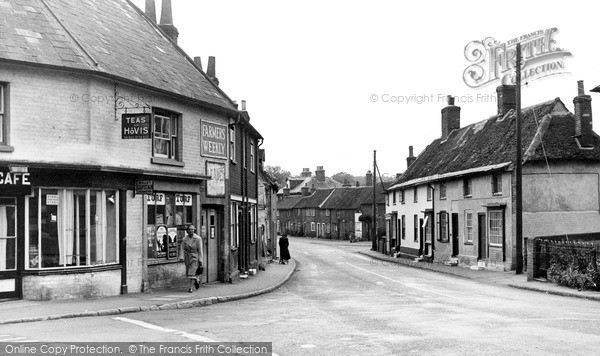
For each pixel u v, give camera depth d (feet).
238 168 85.92
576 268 68.28
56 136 51.34
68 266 52.44
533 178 95.09
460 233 113.50
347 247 214.90
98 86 53.93
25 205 50.24
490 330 36.09
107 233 55.83
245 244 88.28
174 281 63.72
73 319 42.32
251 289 65.16
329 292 65.82
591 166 96.89
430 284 76.69
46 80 51.06
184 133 65.87
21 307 46.37
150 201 60.64
